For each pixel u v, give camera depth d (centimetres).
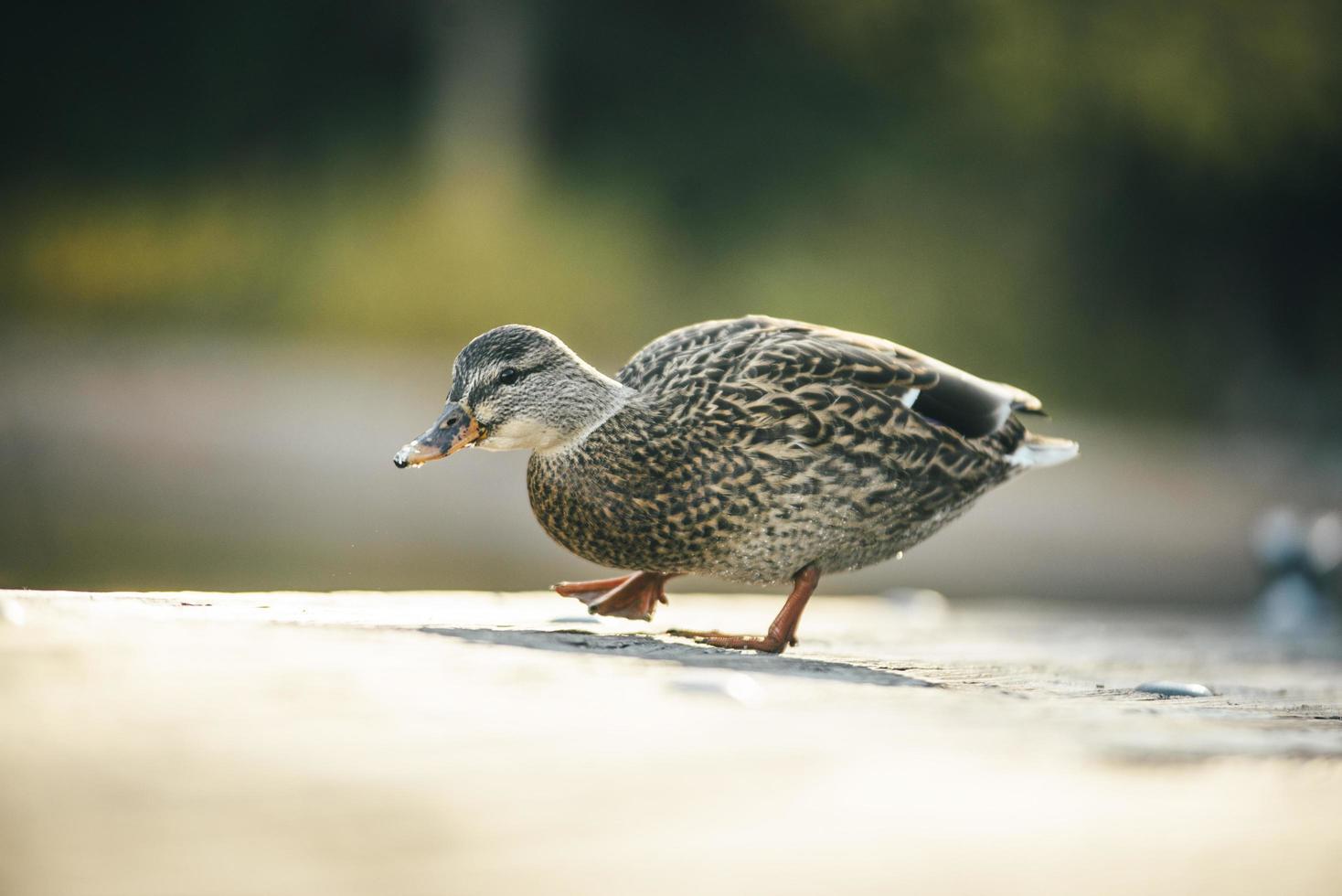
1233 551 1545
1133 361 2622
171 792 148
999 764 188
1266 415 2706
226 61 2481
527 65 2369
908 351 490
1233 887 142
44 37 2425
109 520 1133
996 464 486
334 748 171
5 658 215
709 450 443
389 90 2511
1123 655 464
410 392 1734
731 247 2417
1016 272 2564
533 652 281
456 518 1254
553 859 134
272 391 1642
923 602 714
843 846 146
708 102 2538
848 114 2539
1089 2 2323
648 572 461
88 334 1892
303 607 365
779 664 312
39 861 125
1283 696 337
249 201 2298
